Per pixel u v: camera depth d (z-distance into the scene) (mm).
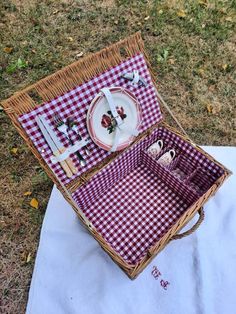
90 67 1341
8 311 1541
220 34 2484
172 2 2680
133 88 1472
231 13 2598
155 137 1663
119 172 1649
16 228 1764
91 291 1495
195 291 1471
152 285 1493
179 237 1366
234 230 1603
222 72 2305
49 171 1378
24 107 1243
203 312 1423
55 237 1647
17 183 1906
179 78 2291
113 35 2539
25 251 1692
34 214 1791
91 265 1557
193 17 2586
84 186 1502
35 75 2354
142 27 2559
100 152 1486
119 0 2719
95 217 1609
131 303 1458
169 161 1633
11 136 2080
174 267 1527
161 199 1646
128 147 1561
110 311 1441
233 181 1749
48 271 1564
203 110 2150
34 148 1313
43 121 1274
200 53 2402
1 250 1704
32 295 1509
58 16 2660
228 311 1422
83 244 1616
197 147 1549
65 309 1462
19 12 2693
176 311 1436
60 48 2488
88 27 2594
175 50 2424
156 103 1564
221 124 2088
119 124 1453
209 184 1593
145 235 1555
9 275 1632
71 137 1374
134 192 1667
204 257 1544
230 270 1512
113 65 1385
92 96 1369
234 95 2203
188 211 1369
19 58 2400
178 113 2146
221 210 1661
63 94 1301
